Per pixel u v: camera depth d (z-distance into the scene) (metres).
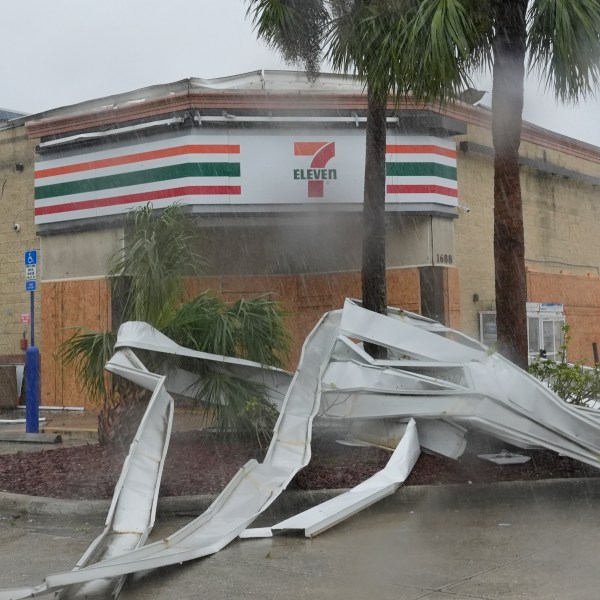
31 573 7.04
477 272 18.19
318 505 8.47
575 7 10.12
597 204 22.89
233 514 7.99
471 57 11.38
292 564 6.87
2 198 19.73
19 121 19.45
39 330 19.03
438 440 9.97
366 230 12.13
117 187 17.31
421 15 10.16
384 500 8.91
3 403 19.14
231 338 10.96
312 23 12.79
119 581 6.32
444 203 17.05
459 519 8.34
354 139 16.59
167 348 10.38
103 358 11.32
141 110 16.84
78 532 8.50
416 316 12.20
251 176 16.39
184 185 16.38
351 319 10.63
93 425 15.94
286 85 18.06
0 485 10.09
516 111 10.70
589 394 10.84
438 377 10.25
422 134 16.83
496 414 9.27
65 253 18.58
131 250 11.59
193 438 11.65
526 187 20.06
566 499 9.16
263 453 10.76
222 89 17.11
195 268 12.11
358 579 6.41
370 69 11.24
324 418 10.08
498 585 6.14
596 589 5.96
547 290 20.30
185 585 6.45
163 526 8.58
